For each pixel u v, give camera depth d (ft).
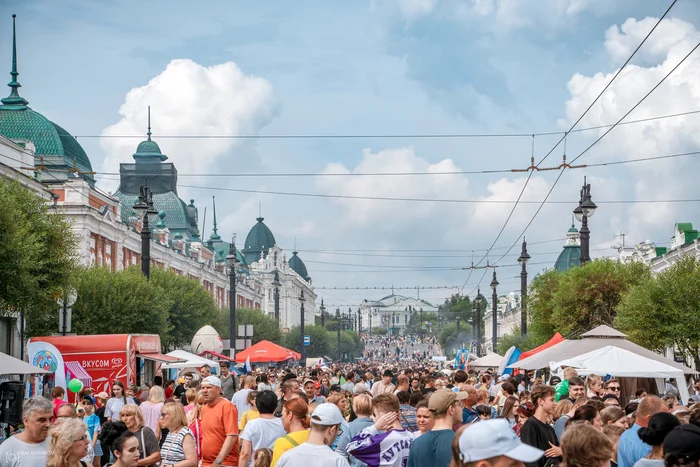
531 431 40.04
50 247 134.10
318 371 120.57
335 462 32.58
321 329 501.97
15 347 168.14
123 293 179.73
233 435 46.98
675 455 24.16
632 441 34.47
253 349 167.32
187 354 140.56
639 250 303.68
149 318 183.83
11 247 116.88
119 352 108.47
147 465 47.24
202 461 47.34
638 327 157.48
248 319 338.54
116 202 253.24
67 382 105.91
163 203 424.46
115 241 249.75
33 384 102.42
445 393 32.81
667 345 158.81
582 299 184.14
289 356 168.96
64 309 115.44
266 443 44.50
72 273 141.49
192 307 236.63
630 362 74.54
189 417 60.29
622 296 170.50
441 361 384.47
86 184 224.12
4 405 65.72
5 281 119.03
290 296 641.81
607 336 84.23
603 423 40.42
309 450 32.78
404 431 37.93
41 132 268.41
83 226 218.79
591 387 64.39
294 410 38.81
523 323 210.79
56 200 211.82
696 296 153.99
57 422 36.83
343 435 42.75
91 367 107.76
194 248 380.78
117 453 37.55
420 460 32.24
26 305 123.03
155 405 64.75
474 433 18.70
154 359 120.57
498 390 97.60
